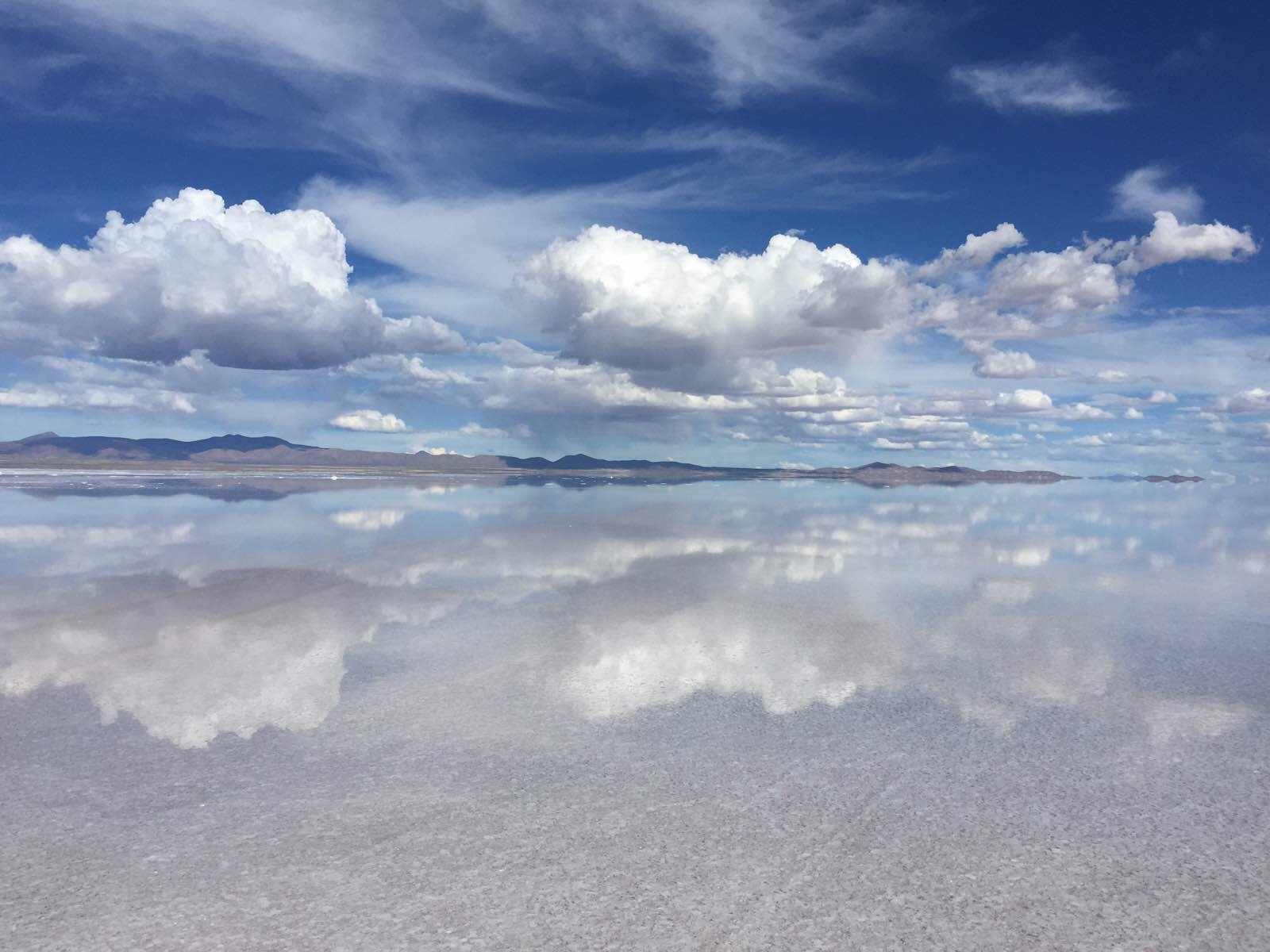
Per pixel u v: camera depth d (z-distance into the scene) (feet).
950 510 145.07
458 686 32.63
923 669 35.58
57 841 19.92
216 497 159.12
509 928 16.35
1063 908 17.19
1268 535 99.81
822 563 69.00
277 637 40.86
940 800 22.38
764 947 15.78
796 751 25.85
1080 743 26.68
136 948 15.67
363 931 16.24
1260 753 25.96
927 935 16.19
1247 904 17.37
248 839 20.01
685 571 63.67
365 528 95.91
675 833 20.40
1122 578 62.28
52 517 106.83
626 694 31.78
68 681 33.32
